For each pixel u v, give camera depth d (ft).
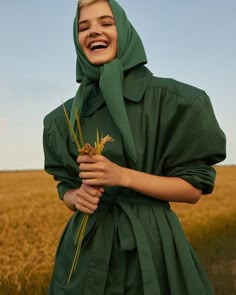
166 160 7.23
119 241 7.01
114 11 7.35
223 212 48.47
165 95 7.25
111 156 7.18
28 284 22.29
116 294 6.87
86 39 7.44
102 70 7.18
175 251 7.00
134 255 6.88
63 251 7.85
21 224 39.52
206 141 7.11
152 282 6.57
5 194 58.49
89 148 6.44
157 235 6.98
